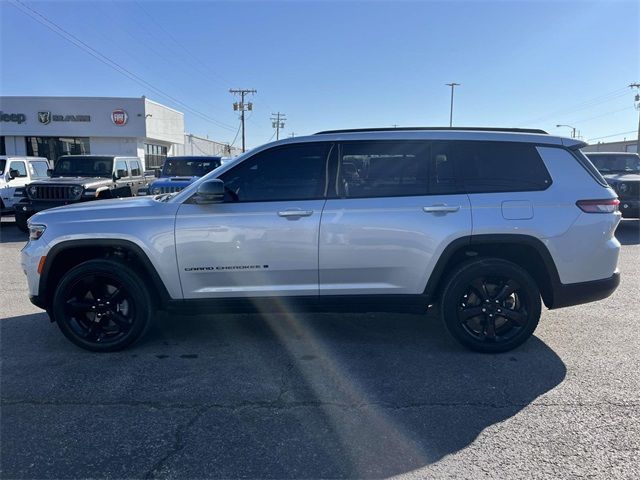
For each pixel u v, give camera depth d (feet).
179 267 14.12
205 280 14.21
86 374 13.24
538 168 14.34
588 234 14.02
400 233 13.87
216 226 13.93
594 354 14.42
